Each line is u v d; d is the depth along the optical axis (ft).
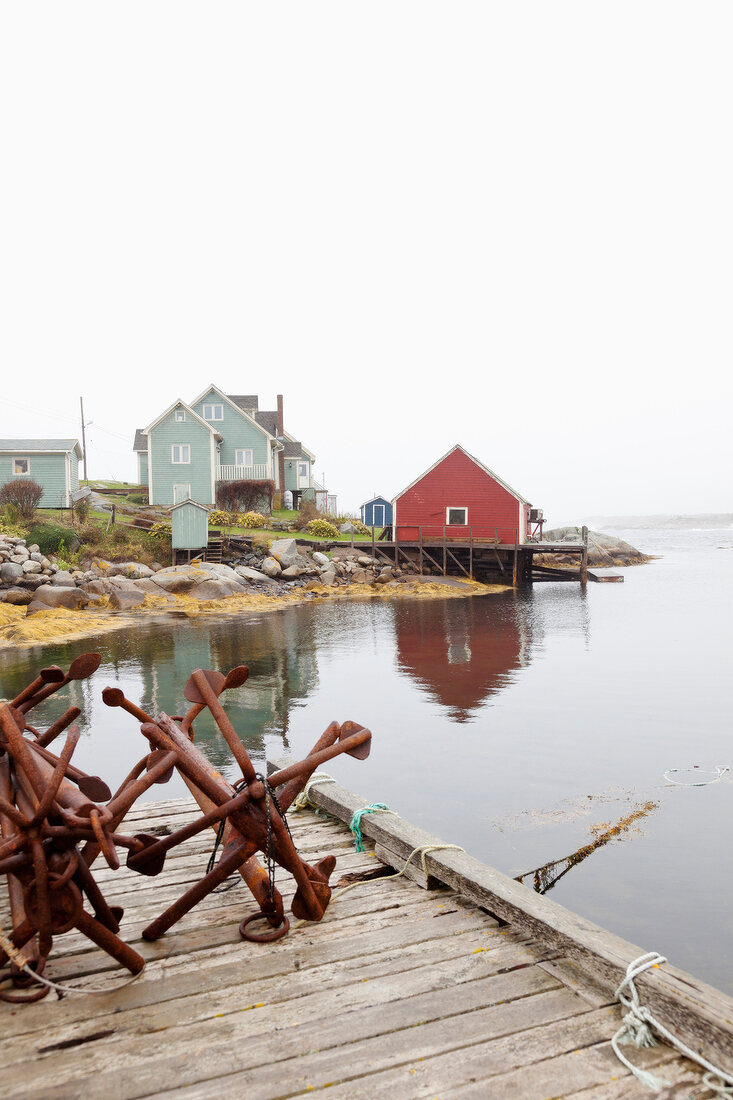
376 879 13.28
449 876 12.39
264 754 30.99
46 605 80.02
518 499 132.05
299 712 38.88
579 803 25.68
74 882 9.50
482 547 129.18
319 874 11.64
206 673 11.94
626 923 17.33
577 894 18.84
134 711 11.91
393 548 135.33
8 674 46.21
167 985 9.70
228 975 9.93
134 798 10.09
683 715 38.78
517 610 91.04
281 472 176.24
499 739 34.04
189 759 11.25
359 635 67.67
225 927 11.41
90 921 9.43
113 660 52.54
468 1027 8.66
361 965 10.14
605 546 209.67
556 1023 8.73
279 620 78.74
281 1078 7.80
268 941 10.87
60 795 10.13
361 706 40.50
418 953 10.47
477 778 28.37
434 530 135.44
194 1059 8.14
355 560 127.75
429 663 54.13
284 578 113.80
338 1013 8.97
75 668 10.58
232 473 153.58
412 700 42.11
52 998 9.45
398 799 26.16
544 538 197.67
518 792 26.78
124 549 108.47
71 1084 7.75
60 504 127.65
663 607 94.79
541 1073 7.83
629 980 8.85
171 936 11.12
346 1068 7.93
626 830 23.11
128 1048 8.36
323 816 17.08
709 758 31.12
